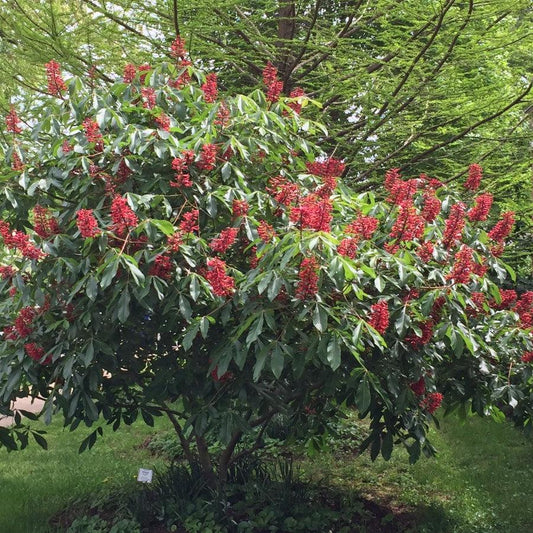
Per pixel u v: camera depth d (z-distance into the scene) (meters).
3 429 4.16
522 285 6.52
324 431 4.64
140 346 4.02
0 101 5.40
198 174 3.86
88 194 3.84
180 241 3.38
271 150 4.16
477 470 5.82
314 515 4.36
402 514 4.77
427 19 5.29
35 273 3.65
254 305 3.34
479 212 3.97
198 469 4.72
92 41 5.79
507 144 6.02
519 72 6.48
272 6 5.80
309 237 3.04
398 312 3.56
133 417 4.29
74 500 4.93
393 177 4.13
